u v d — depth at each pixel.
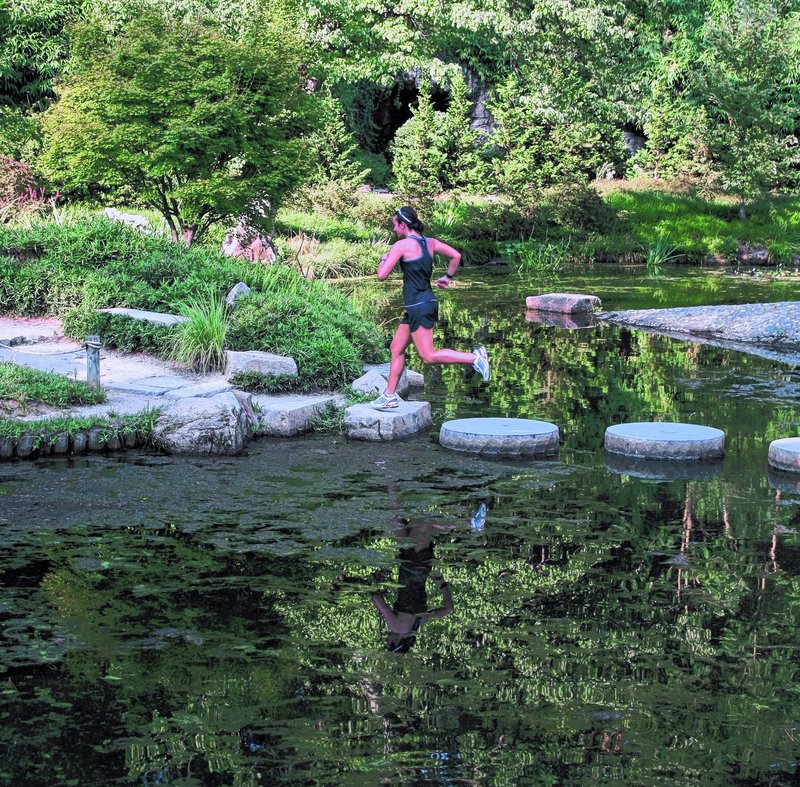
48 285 13.98
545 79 31.92
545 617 5.40
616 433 9.03
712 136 34.62
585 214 31.38
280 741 4.13
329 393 10.90
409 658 4.91
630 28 37.66
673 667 4.82
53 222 17.14
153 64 16.62
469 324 17.30
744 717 4.35
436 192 34.72
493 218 30.55
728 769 3.94
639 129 40.47
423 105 35.34
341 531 6.79
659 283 24.02
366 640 5.11
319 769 3.92
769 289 22.56
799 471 8.30
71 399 9.80
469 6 27.38
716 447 8.88
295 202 27.58
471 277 25.55
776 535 6.77
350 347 11.56
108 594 5.70
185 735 4.18
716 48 35.31
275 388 10.74
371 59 28.23
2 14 27.12
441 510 7.28
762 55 33.81
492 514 7.20
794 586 5.85
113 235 15.65
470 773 3.89
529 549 6.47
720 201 34.66
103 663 4.84
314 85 27.58
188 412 8.93
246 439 9.34
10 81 27.58
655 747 4.09
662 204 33.22
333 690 4.58
